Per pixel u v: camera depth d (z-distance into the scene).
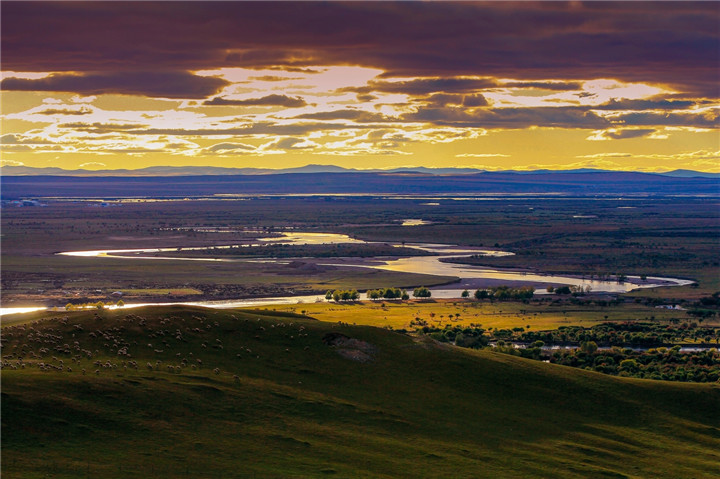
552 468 90.62
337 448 87.56
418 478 82.69
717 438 107.38
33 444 74.62
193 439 83.19
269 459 81.62
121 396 88.31
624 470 93.56
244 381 102.56
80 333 110.06
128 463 74.88
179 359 106.25
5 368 92.00
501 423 104.06
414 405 105.62
